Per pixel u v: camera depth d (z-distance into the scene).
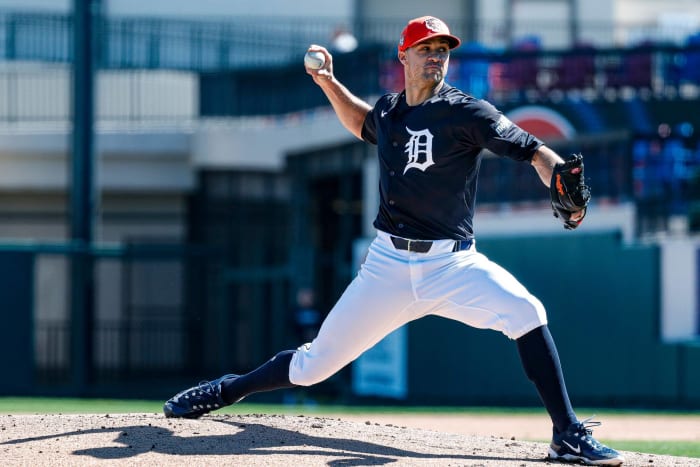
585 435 18.61
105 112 83.12
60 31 84.00
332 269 74.44
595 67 63.56
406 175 18.72
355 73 67.00
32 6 90.81
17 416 22.70
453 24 91.44
